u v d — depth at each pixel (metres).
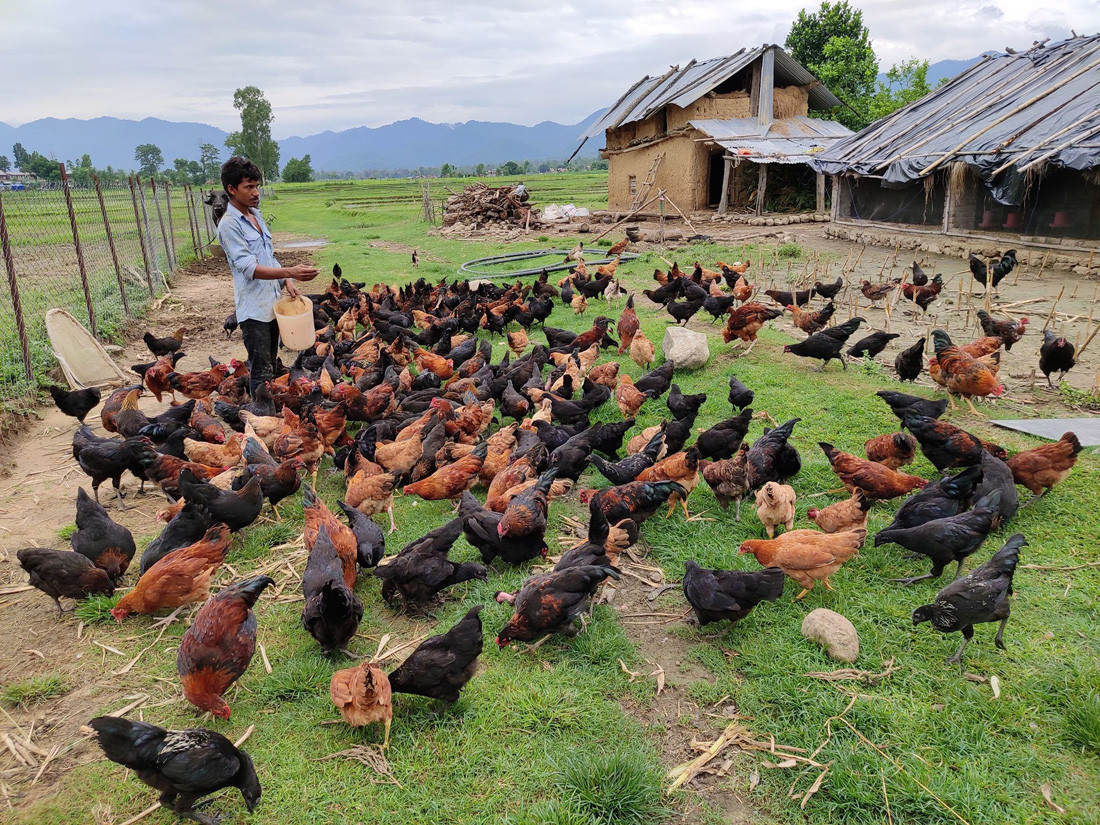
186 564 6.33
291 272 9.79
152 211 30.53
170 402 12.81
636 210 30.95
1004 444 9.16
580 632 6.21
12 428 11.02
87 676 5.82
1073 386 11.42
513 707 5.35
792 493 7.57
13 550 7.66
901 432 8.59
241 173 9.49
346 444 9.99
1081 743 4.82
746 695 5.39
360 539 7.03
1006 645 5.76
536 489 7.34
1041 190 22.59
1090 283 19.28
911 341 14.73
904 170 25.89
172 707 5.47
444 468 8.38
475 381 11.88
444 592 6.97
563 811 4.39
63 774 4.88
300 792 4.67
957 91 29.44
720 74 37.59
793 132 38.66
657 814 4.46
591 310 18.83
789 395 11.57
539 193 75.31
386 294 19.06
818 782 4.58
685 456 7.90
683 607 6.67
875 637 5.93
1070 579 6.54
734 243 29.77
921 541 6.40
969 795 4.41
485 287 19.67
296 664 5.84
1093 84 22.28
